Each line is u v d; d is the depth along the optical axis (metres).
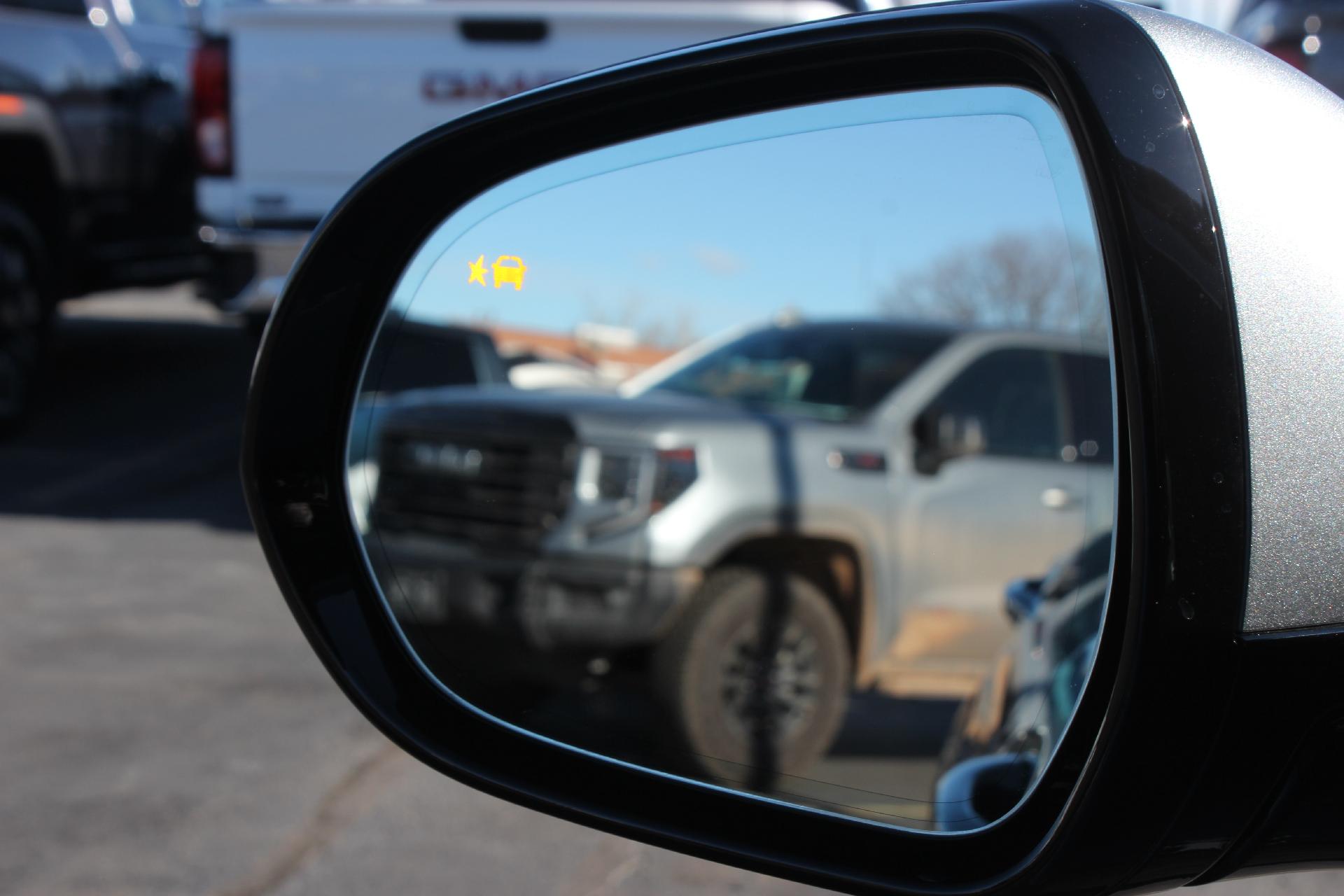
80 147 6.33
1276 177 0.78
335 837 2.79
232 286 5.12
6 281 6.12
